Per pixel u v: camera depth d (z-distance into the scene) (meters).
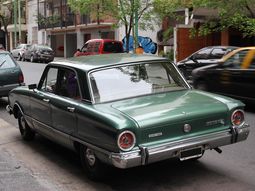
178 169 6.43
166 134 5.40
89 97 5.96
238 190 5.57
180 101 5.93
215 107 5.78
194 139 5.53
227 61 11.88
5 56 12.71
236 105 5.94
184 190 5.63
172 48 30.41
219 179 5.99
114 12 28.30
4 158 7.36
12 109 8.71
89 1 27.84
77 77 6.24
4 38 70.00
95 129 5.52
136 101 5.92
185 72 17.88
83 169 6.48
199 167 6.51
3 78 12.31
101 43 24.97
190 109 5.62
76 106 5.98
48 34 53.34
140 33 35.59
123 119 5.24
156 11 27.72
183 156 5.49
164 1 26.73
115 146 5.18
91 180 6.11
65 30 48.97
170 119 5.39
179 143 5.42
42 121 7.19
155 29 34.31
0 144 8.33
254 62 11.08
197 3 20.22
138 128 5.21
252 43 26.75
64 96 6.56
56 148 7.92
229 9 19.52
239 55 11.54
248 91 11.18
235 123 5.92
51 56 37.59
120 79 6.27
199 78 12.76
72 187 5.87
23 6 61.00
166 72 6.71
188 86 6.78
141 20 29.50
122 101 5.96
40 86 7.44
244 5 19.42
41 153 7.61
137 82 6.34
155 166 6.57
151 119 5.31
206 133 5.66
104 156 5.46
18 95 8.22
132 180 6.04
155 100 5.97
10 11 61.62
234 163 6.71
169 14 28.03
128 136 5.18
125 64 6.46
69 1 29.05
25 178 6.29
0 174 6.48
